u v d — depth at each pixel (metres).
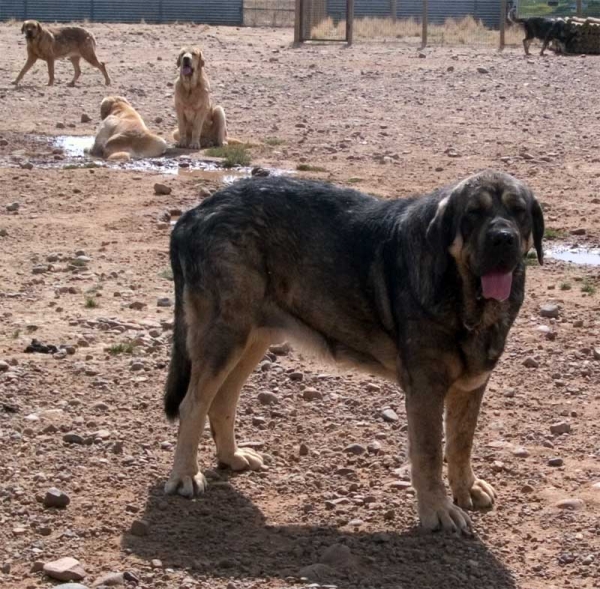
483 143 24.77
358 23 57.22
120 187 19.61
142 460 8.58
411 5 64.81
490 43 51.09
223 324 7.84
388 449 9.02
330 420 9.60
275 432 9.33
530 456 8.93
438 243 7.14
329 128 26.80
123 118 23.83
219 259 7.77
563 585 6.89
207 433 9.24
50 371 10.51
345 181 20.14
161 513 7.68
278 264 7.89
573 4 77.31
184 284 8.03
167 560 7.04
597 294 13.70
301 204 7.90
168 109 30.48
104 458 8.59
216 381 7.91
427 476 7.48
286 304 7.99
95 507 7.73
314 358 8.73
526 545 7.43
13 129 26.31
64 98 31.98
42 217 17.27
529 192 7.35
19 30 54.34
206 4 64.06
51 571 6.72
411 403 7.45
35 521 7.47
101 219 17.20
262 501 8.02
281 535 7.47
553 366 11.09
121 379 10.38
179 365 8.17
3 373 10.34
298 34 48.47
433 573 6.95
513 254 6.87
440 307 7.20
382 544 7.32
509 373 10.88
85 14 64.38
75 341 11.45
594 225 17.30
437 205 7.26
